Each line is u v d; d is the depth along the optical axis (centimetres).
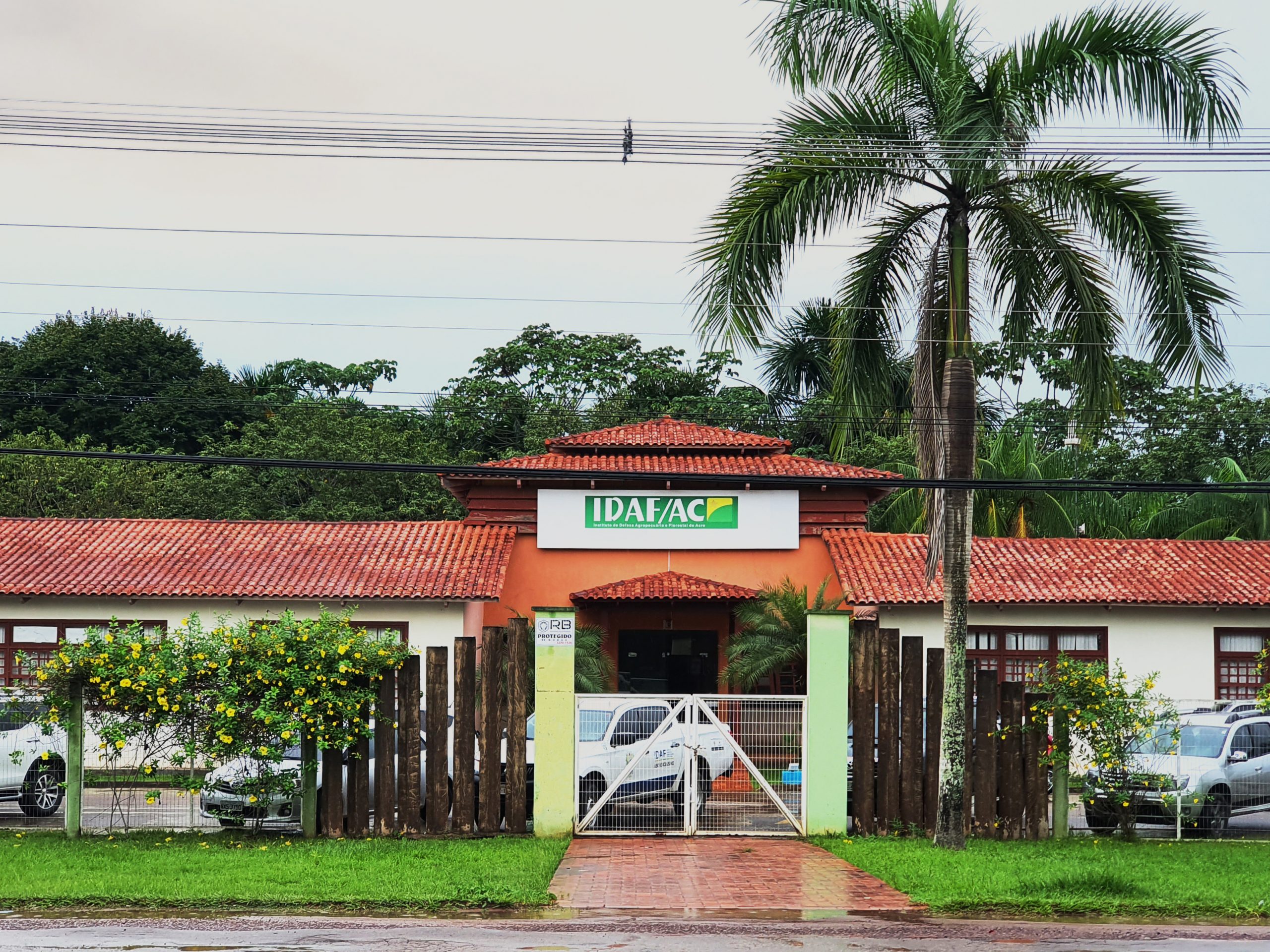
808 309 4303
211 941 1002
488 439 4588
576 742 1587
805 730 1606
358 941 1005
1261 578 2509
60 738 1645
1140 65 1551
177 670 1513
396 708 1593
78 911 1128
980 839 1600
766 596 2511
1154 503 3288
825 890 1244
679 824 1606
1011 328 1720
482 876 1267
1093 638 2498
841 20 1568
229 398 4772
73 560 2527
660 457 2839
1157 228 1559
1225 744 1736
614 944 1000
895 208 1644
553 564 2714
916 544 2658
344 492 4044
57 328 4869
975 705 1648
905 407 1881
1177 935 1064
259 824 1572
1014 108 1532
